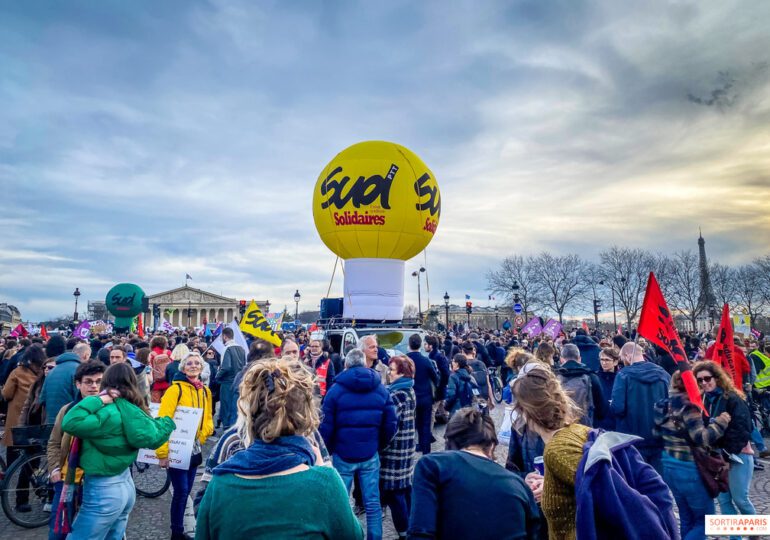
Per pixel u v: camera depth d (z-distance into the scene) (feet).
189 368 18.31
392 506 18.86
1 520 21.56
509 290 211.41
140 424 13.67
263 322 40.91
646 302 16.44
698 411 15.38
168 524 21.12
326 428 17.03
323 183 52.42
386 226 49.83
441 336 75.92
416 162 52.44
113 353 25.40
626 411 19.79
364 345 24.14
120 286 144.66
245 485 7.26
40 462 21.42
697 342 61.31
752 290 199.72
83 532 13.21
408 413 19.22
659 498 8.37
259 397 7.75
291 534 7.01
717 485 14.96
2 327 145.48
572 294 205.36
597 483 8.02
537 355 23.81
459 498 8.82
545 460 8.91
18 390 24.53
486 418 9.99
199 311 371.56
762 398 36.55
